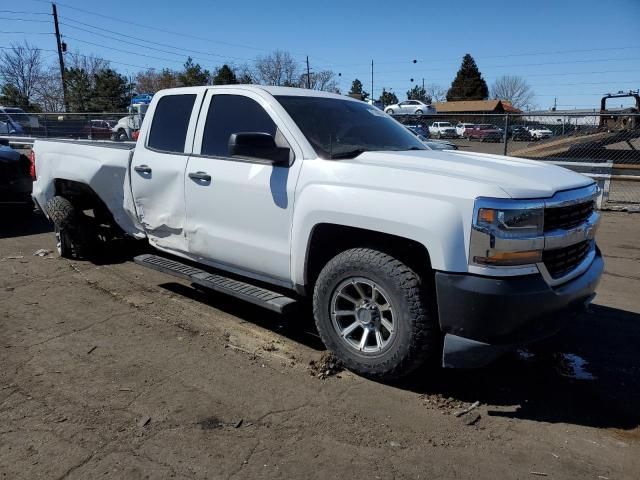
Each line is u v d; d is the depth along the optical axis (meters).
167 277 6.00
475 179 3.29
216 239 4.49
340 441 3.06
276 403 3.44
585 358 4.21
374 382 3.75
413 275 3.41
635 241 8.30
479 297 3.12
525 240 3.19
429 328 3.40
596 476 2.83
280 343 4.34
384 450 3.00
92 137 20.22
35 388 3.55
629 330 4.75
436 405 3.47
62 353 4.07
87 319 4.74
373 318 3.63
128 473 2.75
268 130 4.21
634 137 13.41
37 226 8.76
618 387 3.77
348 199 3.57
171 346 4.23
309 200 3.78
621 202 11.66
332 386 3.67
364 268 3.55
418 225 3.27
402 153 4.05
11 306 5.01
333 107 4.57
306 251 3.88
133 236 5.68
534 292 3.18
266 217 4.09
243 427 3.17
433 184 3.33
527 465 2.90
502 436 3.16
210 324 4.70
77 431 3.09
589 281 3.64
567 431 3.23
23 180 8.20
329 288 3.77
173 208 4.87
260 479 2.73
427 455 2.97
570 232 3.46
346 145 4.15
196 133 4.70
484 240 3.13
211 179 4.44
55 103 62.16
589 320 4.98
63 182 6.41
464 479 2.78
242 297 4.19
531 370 3.99
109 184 5.61
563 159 13.55
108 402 3.40
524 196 3.22
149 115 5.21
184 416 3.26
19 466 2.78
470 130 21.36
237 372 3.84
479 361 3.26
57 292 5.43
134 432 3.09
